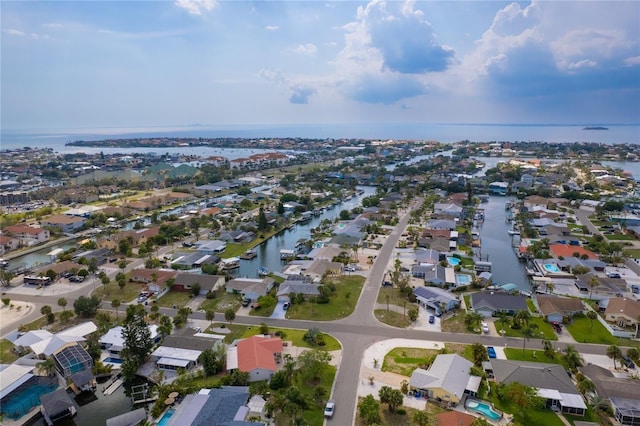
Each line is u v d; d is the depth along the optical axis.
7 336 99.56
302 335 98.25
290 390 71.62
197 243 175.62
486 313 108.12
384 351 90.88
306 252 162.12
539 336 97.06
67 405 73.44
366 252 160.75
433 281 127.94
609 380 75.44
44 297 123.75
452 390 73.12
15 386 78.81
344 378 81.06
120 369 87.00
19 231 186.62
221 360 86.19
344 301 116.69
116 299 116.25
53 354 87.31
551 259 150.88
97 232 199.12
